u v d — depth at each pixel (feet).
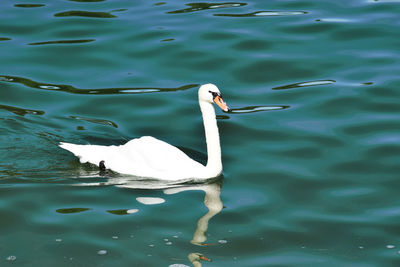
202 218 38.55
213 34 64.18
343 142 47.88
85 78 57.00
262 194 41.50
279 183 42.83
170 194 41.60
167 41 62.85
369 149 46.83
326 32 64.85
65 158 46.14
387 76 57.06
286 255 35.14
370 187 42.19
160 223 37.93
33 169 44.14
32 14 68.08
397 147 46.93
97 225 37.58
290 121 50.98
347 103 53.31
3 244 35.60
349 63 59.31
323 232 37.27
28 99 53.42
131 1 72.43
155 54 60.90
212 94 42.42
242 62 59.67
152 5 71.41
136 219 38.29
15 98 53.42
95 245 35.68
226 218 38.60
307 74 57.77
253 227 37.70
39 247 35.42
